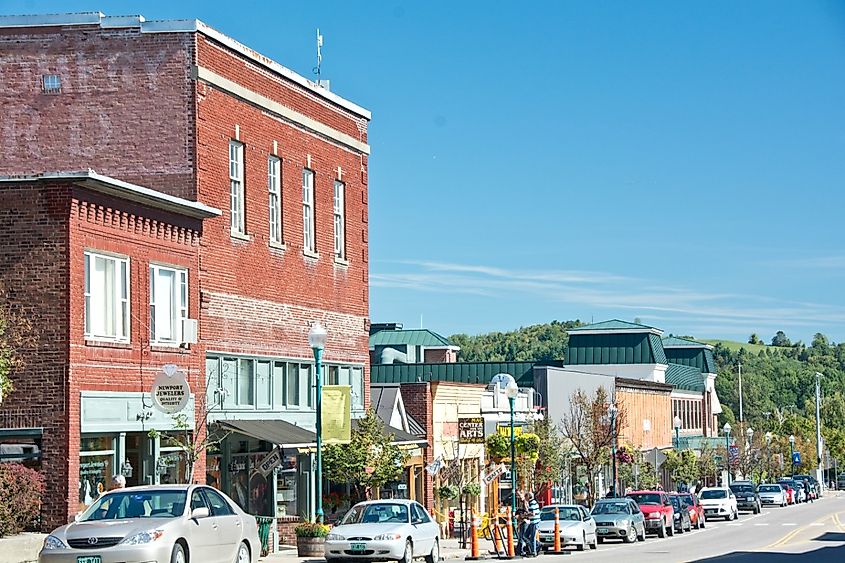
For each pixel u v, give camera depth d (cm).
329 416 4047
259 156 4316
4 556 2905
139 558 2314
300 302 4562
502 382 6825
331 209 4841
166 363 3666
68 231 3259
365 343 5075
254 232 4259
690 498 6925
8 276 3272
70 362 3244
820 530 6644
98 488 3328
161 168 3938
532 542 4341
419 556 3650
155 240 3662
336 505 4709
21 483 3130
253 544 2755
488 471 6131
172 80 3959
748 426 13862
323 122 4784
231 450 4034
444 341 9825
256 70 4316
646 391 10138
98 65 3997
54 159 3991
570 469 7338
